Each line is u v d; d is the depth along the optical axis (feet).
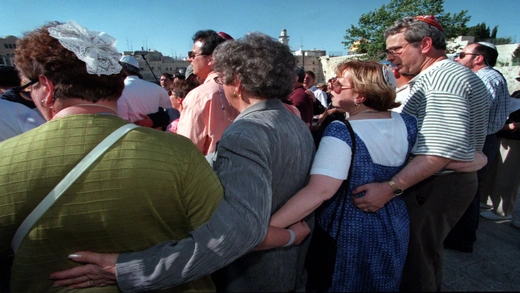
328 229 4.64
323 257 4.61
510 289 7.42
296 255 4.31
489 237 9.75
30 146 2.69
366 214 4.60
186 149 3.07
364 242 4.58
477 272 8.07
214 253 2.92
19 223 2.72
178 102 11.89
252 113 3.78
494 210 11.10
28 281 2.93
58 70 2.76
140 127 3.02
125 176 2.72
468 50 10.28
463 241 8.88
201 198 3.06
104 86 2.94
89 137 2.74
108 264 2.90
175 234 3.20
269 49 3.73
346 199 4.59
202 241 2.91
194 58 8.38
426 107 5.15
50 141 2.69
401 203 5.05
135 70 11.90
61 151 2.67
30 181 2.62
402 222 4.88
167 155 2.91
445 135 4.78
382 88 4.53
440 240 5.70
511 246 9.22
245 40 3.87
